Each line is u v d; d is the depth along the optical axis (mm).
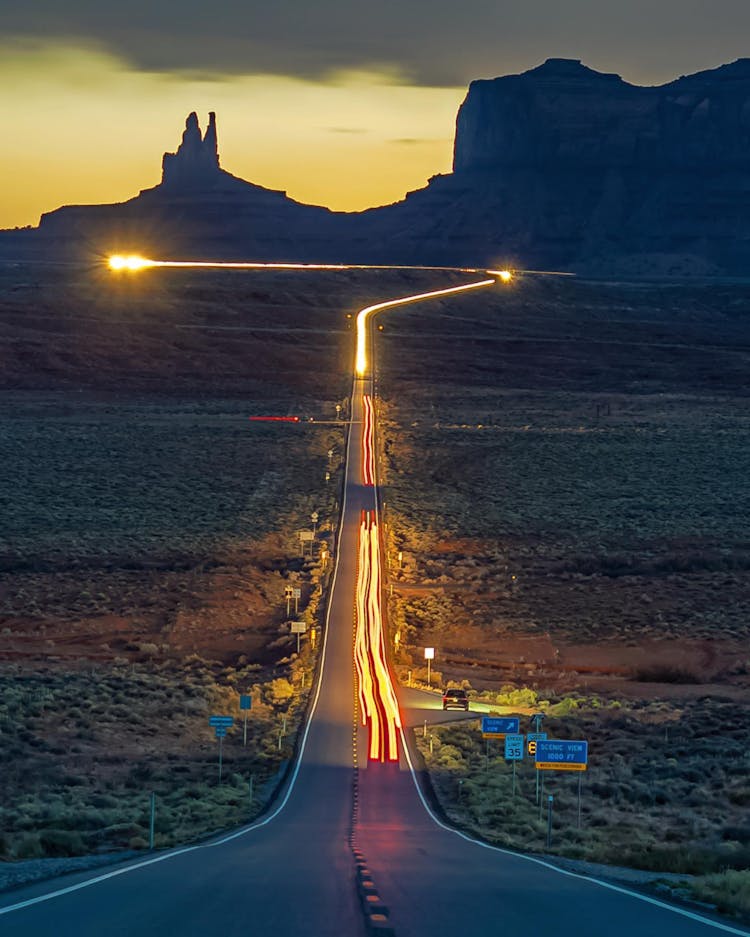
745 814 54938
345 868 29141
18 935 18141
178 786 56344
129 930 18859
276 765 64062
